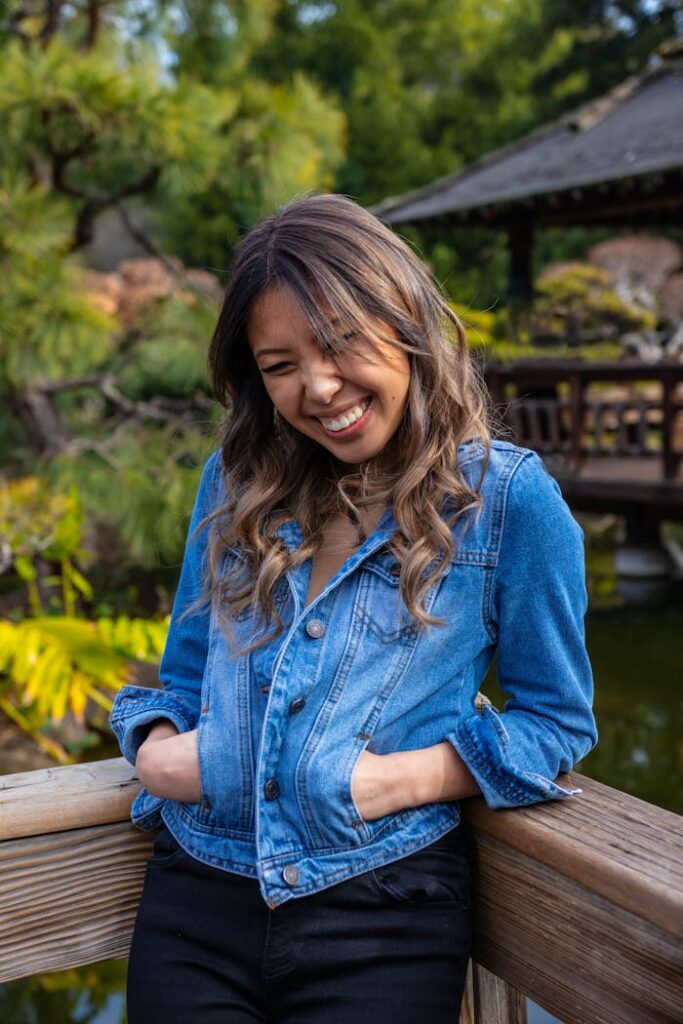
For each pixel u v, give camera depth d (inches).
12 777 48.3
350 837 41.0
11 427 256.1
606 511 303.1
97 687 196.7
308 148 226.5
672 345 423.2
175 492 205.0
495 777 41.1
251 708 43.3
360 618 42.1
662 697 203.5
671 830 39.3
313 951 40.4
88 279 235.5
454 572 41.9
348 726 41.4
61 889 46.1
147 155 209.5
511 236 355.3
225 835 43.4
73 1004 113.7
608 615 263.4
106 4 234.4
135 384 239.6
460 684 43.8
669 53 381.4
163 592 254.7
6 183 196.5
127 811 46.6
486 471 42.5
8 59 199.0
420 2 778.2
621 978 37.5
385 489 43.8
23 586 256.2
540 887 41.0
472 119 754.2
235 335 44.6
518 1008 47.5
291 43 743.7
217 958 42.2
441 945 41.1
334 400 41.6
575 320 364.2
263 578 44.0
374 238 41.9
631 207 307.9
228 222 332.2
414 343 42.0
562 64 767.1
